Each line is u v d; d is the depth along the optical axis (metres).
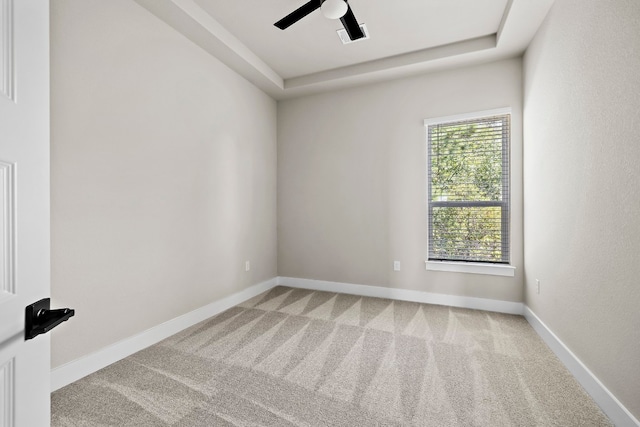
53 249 1.75
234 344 2.33
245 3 2.39
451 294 3.25
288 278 4.07
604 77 1.58
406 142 3.44
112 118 2.06
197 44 2.75
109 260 2.05
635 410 1.35
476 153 3.18
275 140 4.08
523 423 1.48
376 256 3.59
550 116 2.27
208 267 2.92
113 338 2.07
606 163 1.57
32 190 0.66
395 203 3.50
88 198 1.93
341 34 2.79
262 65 3.30
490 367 1.99
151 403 1.63
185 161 2.65
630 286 1.39
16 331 0.62
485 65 3.09
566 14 2.00
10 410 0.61
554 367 1.99
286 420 1.50
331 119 3.80
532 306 2.71
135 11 2.21
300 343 2.35
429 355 2.15
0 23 0.59
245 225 3.47
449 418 1.51
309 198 3.94
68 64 1.81
